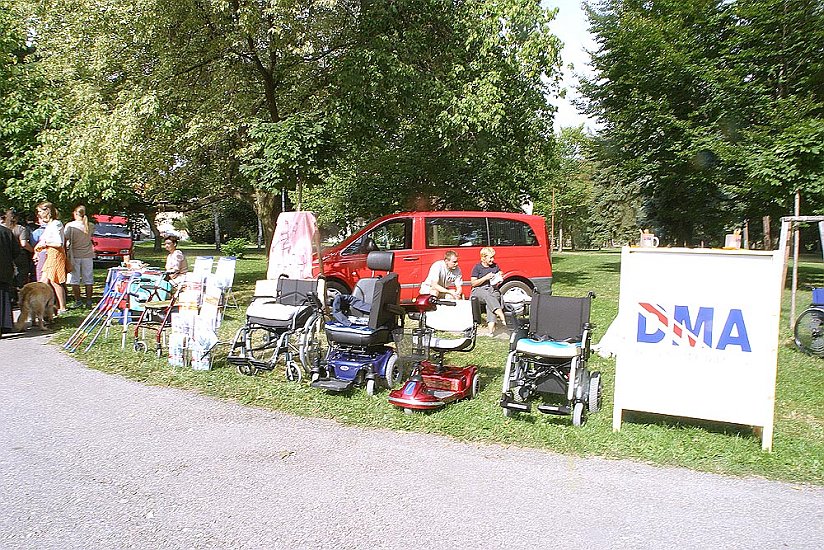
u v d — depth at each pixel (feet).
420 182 60.13
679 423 18.81
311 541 11.66
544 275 40.93
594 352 28.17
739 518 12.90
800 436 17.71
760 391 16.62
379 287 21.99
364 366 21.81
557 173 138.92
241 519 12.54
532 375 20.61
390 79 43.21
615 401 18.07
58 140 40.04
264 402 20.72
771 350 16.53
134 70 44.45
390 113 46.42
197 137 46.29
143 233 194.80
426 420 18.90
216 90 47.60
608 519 12.75
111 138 37.45
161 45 43.83
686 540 11.93
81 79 44.73
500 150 53.21
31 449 16.33
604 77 71.82
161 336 28.27
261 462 15.66
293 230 34.27
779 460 15.84
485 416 19.29
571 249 196.44
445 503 13.39
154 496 13.58
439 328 22.44
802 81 58.03
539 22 46.39
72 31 42.83
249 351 24.53
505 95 46.73
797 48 58.54
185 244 210.18
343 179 66.23
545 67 47.16
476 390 22.06
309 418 19.31
